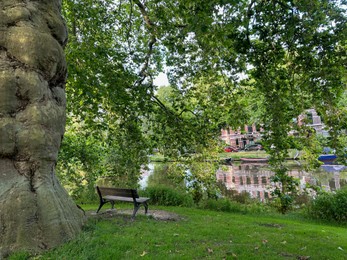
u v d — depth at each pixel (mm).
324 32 6227
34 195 4191
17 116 4418
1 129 4223
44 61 4734
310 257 4121
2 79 4328
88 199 11648
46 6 5152
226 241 4750
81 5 8984
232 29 6395
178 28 8648
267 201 12789
